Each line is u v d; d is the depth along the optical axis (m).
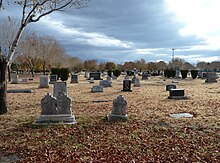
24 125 9.07
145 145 6.91
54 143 7.14
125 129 8.59
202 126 9.01
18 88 25.66
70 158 6.00
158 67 99.50
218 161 5.77
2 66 11.20
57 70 40.97
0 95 11.26
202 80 41.53
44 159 5.95
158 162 5.71
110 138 7.59
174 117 10.69
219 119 10.13
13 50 11.34
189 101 15.74
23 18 11.29
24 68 67.06
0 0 10.98
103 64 106.75
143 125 9.17
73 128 8.70
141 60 108.44
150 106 13.78
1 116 10.62
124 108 9.97
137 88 26.61
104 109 12.70
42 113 9.45
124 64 109.75
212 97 17.62
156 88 26.59
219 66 109.75
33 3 11.27
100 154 6.25
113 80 43.25
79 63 99.38
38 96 18.55
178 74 52.91
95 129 8.59
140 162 5.71
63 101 9.56
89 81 39.69
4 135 7.91
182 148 6.65
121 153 6.31
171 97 17.09
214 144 6.98
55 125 8.97
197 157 6.00
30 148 6.72
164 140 7.36
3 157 6.14
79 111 12.11
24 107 13.21
